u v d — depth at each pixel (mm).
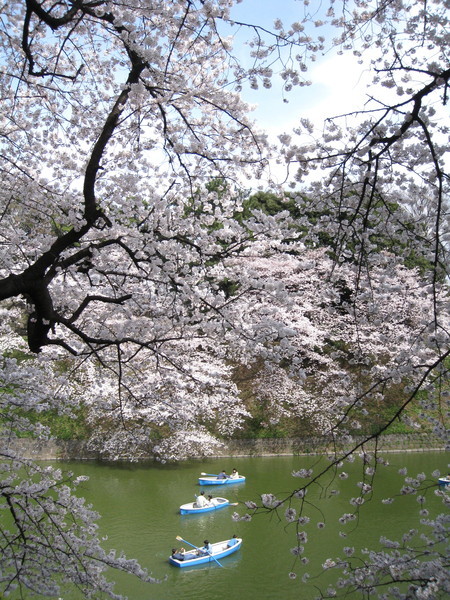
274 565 11062
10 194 7887
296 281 23719
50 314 6148
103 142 6312
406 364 5148
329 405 21344
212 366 19422
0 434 8539
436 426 4895
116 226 7223
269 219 7523
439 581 4172
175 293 7699
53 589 6051
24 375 7656
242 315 7727
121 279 8930
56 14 7902
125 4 6348
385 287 6230
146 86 6613
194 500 15602
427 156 5773
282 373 23344
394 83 5797
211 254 8055
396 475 16938
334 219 6648
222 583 10359
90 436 19938
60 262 6488
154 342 7625
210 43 6984
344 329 22906
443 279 5887
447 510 13297
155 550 12023
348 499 14742
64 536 6223
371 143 4711
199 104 7914
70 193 8039
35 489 6328
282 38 6250
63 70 8898
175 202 8766
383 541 5270
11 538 6223
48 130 8898
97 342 6711
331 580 10211
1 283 5734
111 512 14445
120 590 10109
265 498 4836
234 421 21375
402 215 6320
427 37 5566
